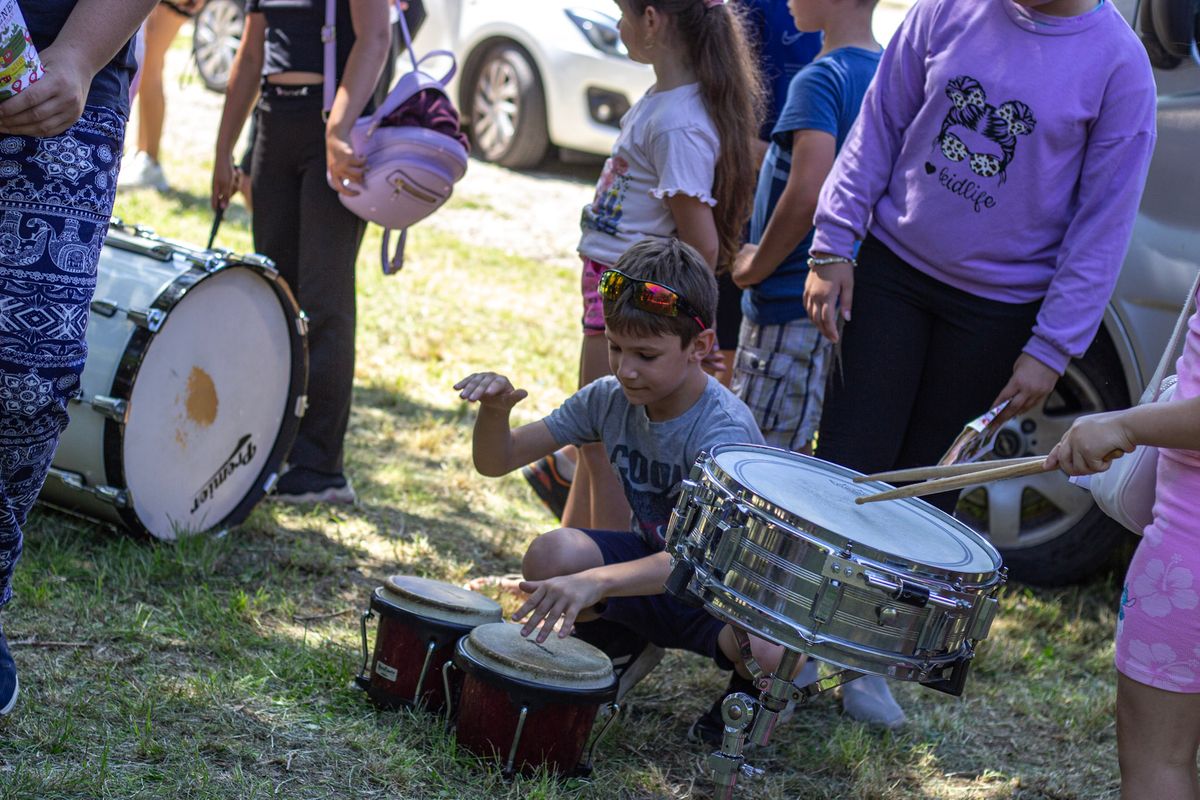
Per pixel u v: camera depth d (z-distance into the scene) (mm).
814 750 3205
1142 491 2348
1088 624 4297
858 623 2092
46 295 2393
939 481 2266
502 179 10039
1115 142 2955
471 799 2650
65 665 2930
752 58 3729
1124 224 2971
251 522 3994
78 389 2525
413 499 4492
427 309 6742
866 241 3229
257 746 2730
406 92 3980
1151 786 2264
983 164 3021
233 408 3795
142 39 2674
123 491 3508
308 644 3262
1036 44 2967
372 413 5273
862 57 3615
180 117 10430
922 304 3172
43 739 2588
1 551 2555
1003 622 4262
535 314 7020
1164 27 4203
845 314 3188
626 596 2799
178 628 3199
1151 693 2246
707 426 2838
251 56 4309
